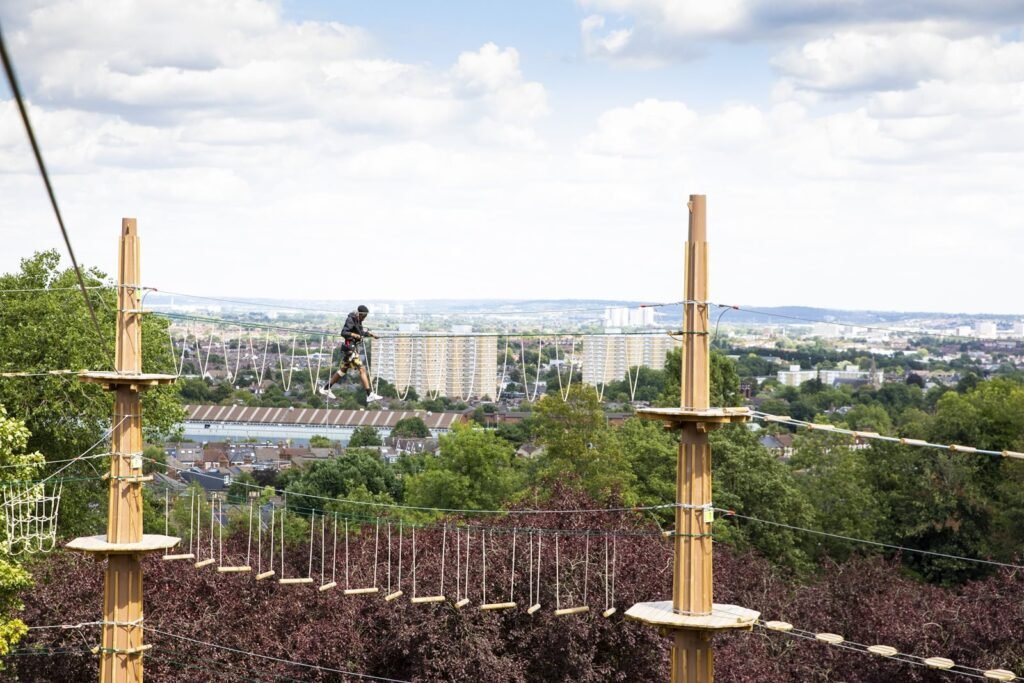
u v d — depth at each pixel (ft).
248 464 338.34
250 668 157.89
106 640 99.09
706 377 80.59
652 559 163.63
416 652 153.58
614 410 333.42
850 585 186.60
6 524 127.75
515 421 381.19
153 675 155.84
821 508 269.23
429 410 397.80
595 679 145.48
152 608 171.22
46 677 158.61
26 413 196.03
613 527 171.22
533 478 284.00
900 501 272.92
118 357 98.22
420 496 286.46
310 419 370.32
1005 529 266.77
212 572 186.39
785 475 256.11
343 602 172.35
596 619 149.28
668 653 148.36
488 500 284.41
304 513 287.89
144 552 99.25
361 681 154.92
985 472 276.82
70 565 178.40
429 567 166.50
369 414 390.63
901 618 163.53
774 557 247.50
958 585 262.47
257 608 181.06
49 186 51.08
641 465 277.64
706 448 80.64
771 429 404.36
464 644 149.18
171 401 221.46
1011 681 151.12
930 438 278.67
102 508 214.69
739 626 78.89
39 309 200.85
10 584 124.47
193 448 355.97
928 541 272.92
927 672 153.99
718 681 146.00
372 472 315.17
